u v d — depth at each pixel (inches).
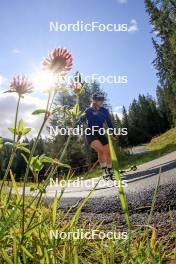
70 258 80.4
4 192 110.7
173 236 108.3
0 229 82.7
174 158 480.7
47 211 105.6
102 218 166.9
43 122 81.7
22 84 78.6
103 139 286.5
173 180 229.5
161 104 3376.0
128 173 383.9
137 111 3427.7
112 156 54.1
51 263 77.7
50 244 87.1
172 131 1991.9
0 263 80.0
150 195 194.7
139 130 3329.2
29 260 85.3
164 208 162.6
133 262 81.7
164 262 85.8
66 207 217.5
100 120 237.9
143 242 91.7
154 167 392.5
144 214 159.2
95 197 241.8
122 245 98.6
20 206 85.8
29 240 90.6
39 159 86.2
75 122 88.0
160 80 2011.6
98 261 93.7
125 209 58.4
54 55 77.5
